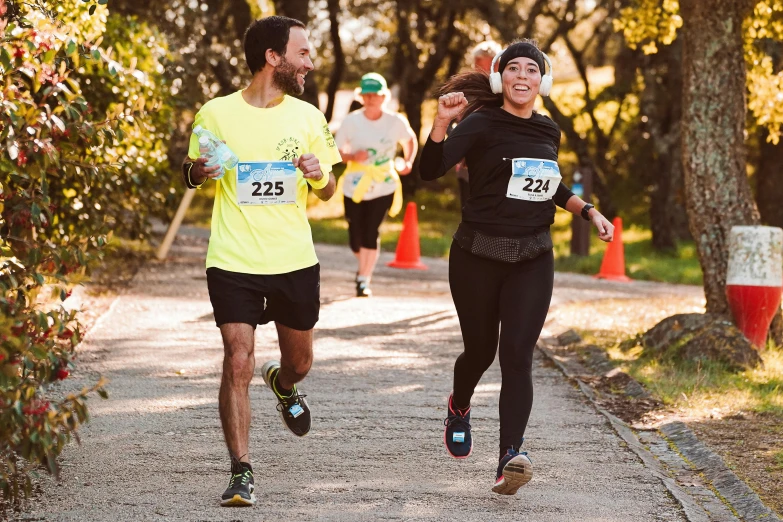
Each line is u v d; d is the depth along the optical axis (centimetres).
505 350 978
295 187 962
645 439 1237
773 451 1163
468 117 1005
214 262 956
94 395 1327
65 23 1412
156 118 2534
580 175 3981
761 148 4897
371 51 6975
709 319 1723
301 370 1032
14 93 923
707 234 1881
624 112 7044
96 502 923
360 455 1109
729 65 1866
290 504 938
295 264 966
